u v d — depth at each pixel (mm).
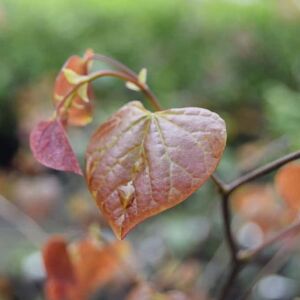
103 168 435
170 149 425
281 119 1404
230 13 2053
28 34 2312
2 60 2314
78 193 1720
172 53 2055
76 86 500
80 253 698
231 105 1913
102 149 442
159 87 2006
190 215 1582
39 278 1487
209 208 1453
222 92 1910
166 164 421
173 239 1465
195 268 1172
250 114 1815
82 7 2275
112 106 1808
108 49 2158
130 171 428
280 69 1940
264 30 1975
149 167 424
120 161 432
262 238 970
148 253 1461
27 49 2299
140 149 432
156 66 2047
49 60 2285
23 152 1887
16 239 1640
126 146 435
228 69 1956
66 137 462
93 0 2279
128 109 449
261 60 1950
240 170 1271
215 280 1268
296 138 1243
